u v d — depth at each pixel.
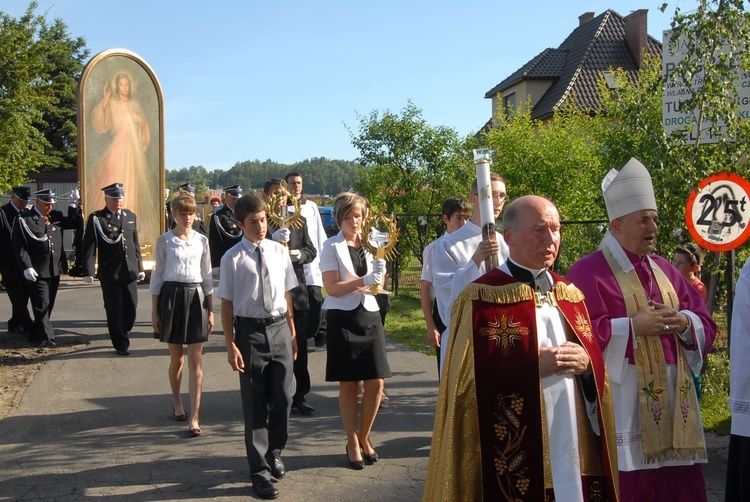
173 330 5.98
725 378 6.39
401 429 6.06
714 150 6.50
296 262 6.48
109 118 14.96
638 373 3.49
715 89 6.19
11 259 9.85
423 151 16.27
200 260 6.16
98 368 8.20
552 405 2.95
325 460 5.35
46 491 4.75
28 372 7.98
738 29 6.17
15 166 20.89
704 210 5.66
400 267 14.64
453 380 2.93
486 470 2.88
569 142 14.03
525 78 27.22
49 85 22.44
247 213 4.91
